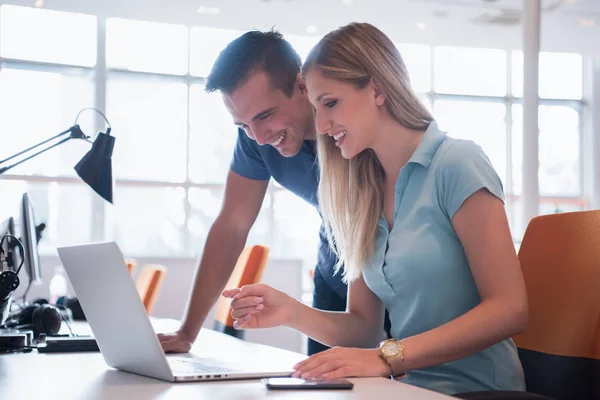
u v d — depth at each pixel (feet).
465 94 34.68
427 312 4.85
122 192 30.71
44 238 29.66
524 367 4.73
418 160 4.84
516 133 34.86
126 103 31.04
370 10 27.37
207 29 31.50
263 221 31.76
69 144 29.99
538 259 4.77
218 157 31.78
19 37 29.58
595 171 36.11
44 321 6.75
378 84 4.90
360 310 5.40
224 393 3.30
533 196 21.56
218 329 10.39
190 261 20.04
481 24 29.35
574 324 4.46
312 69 4.92
